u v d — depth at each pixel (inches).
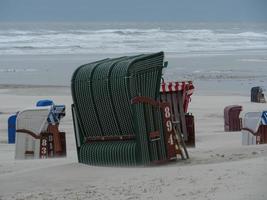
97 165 1085.1
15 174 1010.7
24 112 1352.1
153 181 879.1
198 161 1079.6
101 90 1061.8
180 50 7765.8
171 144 1090.1
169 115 1090.1
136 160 1037.8
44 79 4325.8
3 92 3449.8
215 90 3580.2
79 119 1111.6
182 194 770.8
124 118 1050.1
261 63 5708.7
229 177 842.8
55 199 814.5
